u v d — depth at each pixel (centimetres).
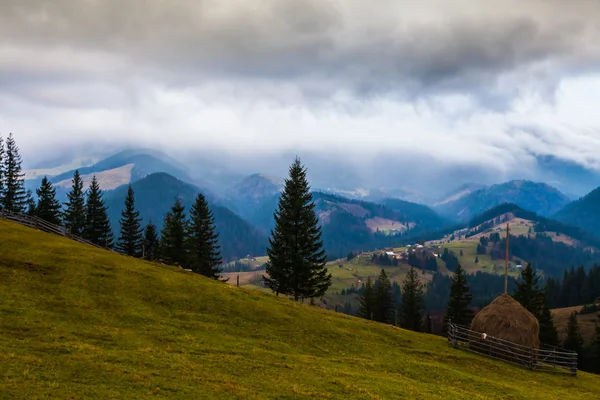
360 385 3297
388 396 3148
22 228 6262
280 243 8588
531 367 5000
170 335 3853
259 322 4753
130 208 13038
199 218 10894
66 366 2748
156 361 3114
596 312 18425
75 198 12325
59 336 3322
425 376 3947
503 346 5200
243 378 3064
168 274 5584
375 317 12756
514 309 5428
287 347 4181
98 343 3338
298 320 5072
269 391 2877
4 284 4250
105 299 4416
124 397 2434
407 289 12912
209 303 4931
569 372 5116
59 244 5697
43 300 4078
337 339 4753
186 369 3052
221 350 3678
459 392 3578
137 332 3784
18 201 12262
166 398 2511
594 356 10569
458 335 5797
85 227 12344
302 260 8388
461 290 11231
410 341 5350
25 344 3030
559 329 16850
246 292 5819
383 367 4019
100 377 2666
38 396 2273
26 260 4866
